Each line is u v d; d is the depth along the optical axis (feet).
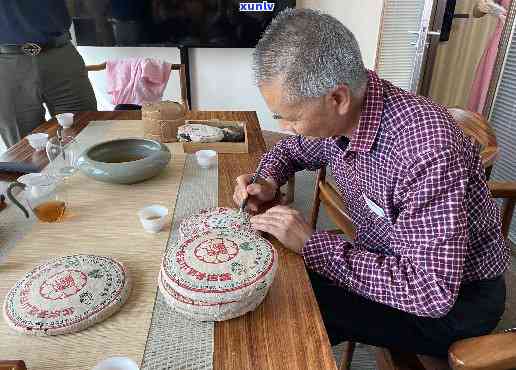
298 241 2.77
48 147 4.10
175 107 4.83
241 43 10.59
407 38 10.07
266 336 2.10
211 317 2.13
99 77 11.43
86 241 2.86
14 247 2.79
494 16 8.68
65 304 2.17
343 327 3.18
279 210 2.94
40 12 6.34
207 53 11.04
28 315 2.11
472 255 3.05
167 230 3.00
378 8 10.14
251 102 11.69
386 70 10.44
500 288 3.16
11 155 4.42
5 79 6.51
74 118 5.63
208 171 4.00
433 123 2.57
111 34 10.54
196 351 2.00
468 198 2.85
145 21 10.36
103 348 2.01
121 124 5.38
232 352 2.00
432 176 2.42
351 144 2.87
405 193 2.62
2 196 3.32
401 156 2.64
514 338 2.13
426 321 3.04
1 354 1.95
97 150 3.88
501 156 7.41
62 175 3.83
